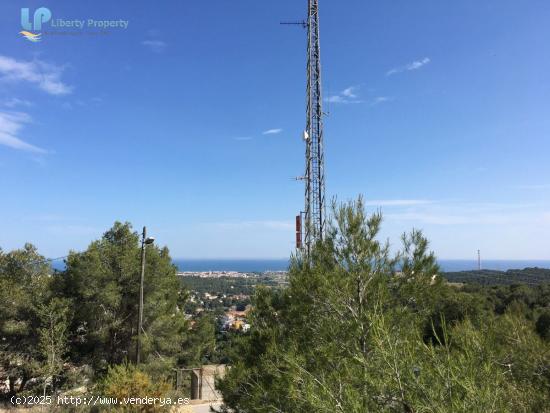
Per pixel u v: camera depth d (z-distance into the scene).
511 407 3.75
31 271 19.61
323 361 4.74
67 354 17.88
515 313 5.39
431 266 6.57
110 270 18.56
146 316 19.19
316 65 20.16
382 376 3.26
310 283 6.48
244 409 6.21
